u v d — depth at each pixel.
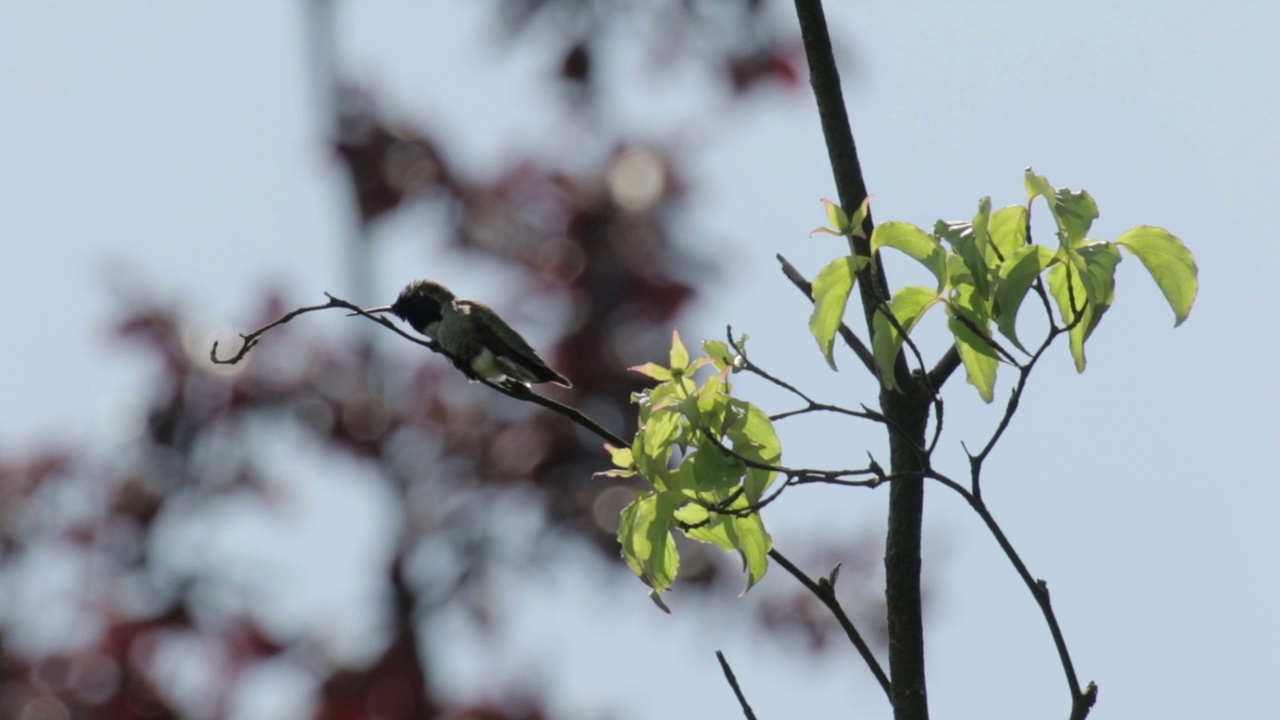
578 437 11.76
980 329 6.77
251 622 12.23
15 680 12.09
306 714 11.94
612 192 12.19
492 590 11.93
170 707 12.05
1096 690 6.90
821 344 7.10
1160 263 6.96
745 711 7.21
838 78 8.18
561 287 11.98
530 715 11.99
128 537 12.27
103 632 12.30
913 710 7.54
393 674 11.88
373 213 12.45
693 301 12.06
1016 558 6.89
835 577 7.59
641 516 7.32
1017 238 6.87
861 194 8.03
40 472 12.45
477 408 11.98
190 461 12.30
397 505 11.94
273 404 12.18
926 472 6.96
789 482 7.04
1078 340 6.78
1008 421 6.83
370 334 12.32
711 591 13.61
